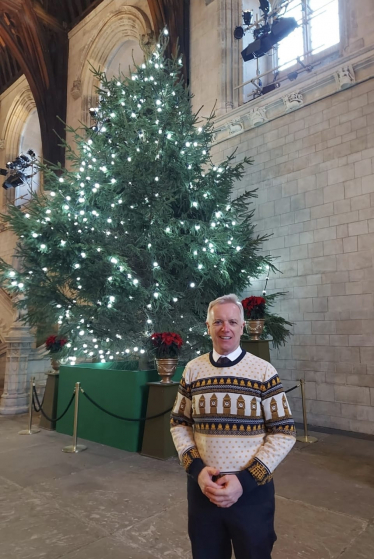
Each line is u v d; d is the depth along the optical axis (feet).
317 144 25.25
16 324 28.63
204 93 32.99
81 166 23.32
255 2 33.99
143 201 22.17
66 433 21.56
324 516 11.45
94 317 21.79
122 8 41.47
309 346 24.16
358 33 24.20
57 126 46.62
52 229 20.63
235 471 5.68
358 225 22.93
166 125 22.75
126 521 11.23
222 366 6.14
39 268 22.49
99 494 13.17
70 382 21.83
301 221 25.50
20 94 57.36
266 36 27.78
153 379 19.29
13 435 21.34
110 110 24.73
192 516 6.10
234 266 23.99
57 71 47.60
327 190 24.48
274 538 5.93
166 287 21.90
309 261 24.84
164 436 17.10
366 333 21.94
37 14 45.93
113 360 26.25
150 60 24.68
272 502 5.97
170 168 22.82
